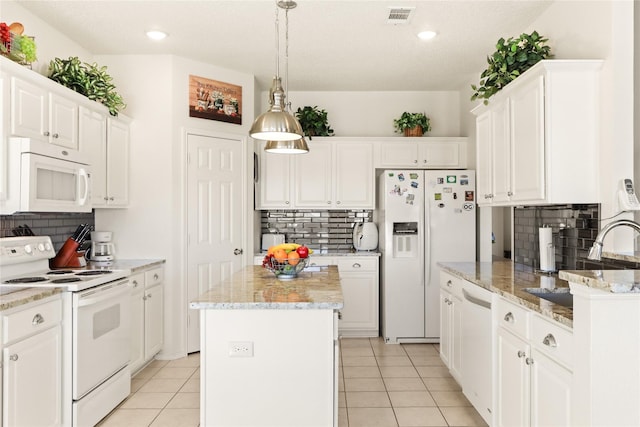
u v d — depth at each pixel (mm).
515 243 3621
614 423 1574
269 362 2172
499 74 2893
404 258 4582
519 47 2902
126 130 3930
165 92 4023
